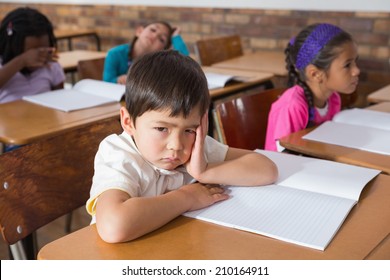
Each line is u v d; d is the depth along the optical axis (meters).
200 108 0.90
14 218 1.02
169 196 0.87
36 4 4.84
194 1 3.68
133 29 4.11
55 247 0.77
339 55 1.59
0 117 1.70
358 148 1.29
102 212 0.81
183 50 3.16
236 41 3.14
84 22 4.48
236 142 1.63
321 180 1.01
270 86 2.43
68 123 1.62
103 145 0.97
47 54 2.21
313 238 0.78
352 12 2.99
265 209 0.89
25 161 1.07
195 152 0.96
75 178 1.18
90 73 2.48
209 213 0.88
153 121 0.88
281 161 1.13
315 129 1.44
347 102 2.26
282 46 3.34
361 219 0.86
